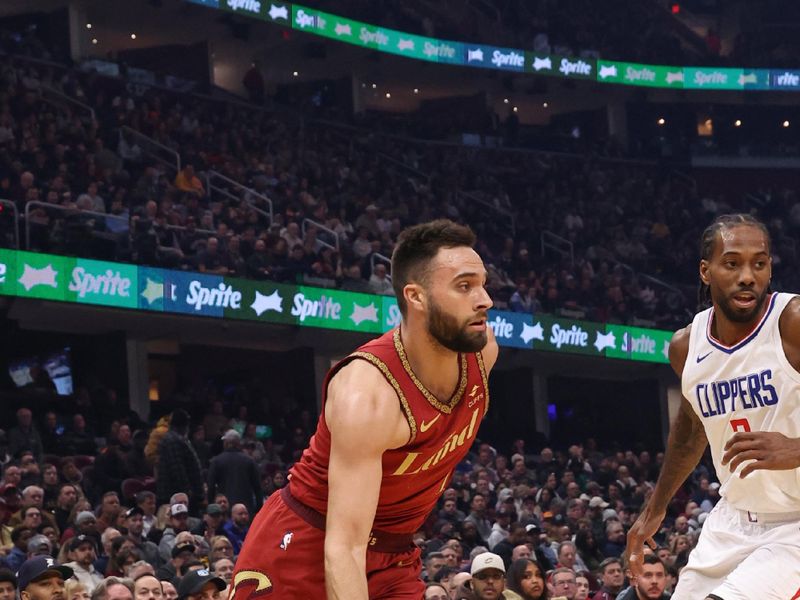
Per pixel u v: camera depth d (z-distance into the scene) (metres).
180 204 21.11
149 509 11.88
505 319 22.31
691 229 30.44
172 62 28.69
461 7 31.75
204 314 18.78
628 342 24.12
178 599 7.38
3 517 11.10
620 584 9.58
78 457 15.16
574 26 32.69
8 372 19.70
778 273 29.45
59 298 17.39
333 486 3.25
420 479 3.45
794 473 4.05
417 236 3.31
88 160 21.00
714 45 35.56
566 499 15.82
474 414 3.46
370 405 3.24
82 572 9.27
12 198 18.59
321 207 23.50
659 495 4.68
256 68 27.69
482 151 30.14
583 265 26.42
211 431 17.70
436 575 9.46
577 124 34.47
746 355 4.08
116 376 20.23
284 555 3.57
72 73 23.80
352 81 30.80
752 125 34.69
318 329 21.16
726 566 4.23
